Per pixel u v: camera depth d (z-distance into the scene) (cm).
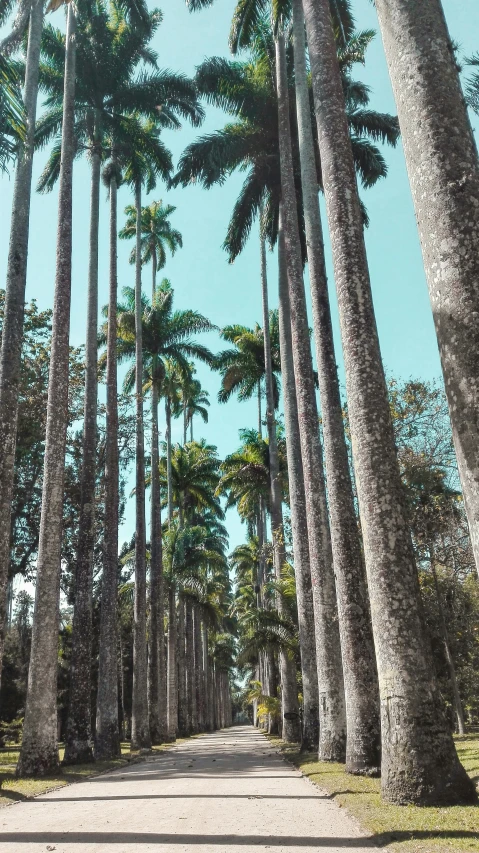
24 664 4144
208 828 642
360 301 953
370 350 916
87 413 1997
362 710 1059
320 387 1355
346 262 989
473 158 480
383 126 2155
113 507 2089
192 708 4797
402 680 730
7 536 1196
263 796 875
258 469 3412
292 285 1691
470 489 405
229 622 7025
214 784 1057
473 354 423
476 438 408
